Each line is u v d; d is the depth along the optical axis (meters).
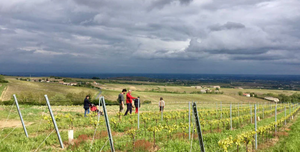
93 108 19.70
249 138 10.45
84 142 9.91
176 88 161.75
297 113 37.16
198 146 10.38
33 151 8.61
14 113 18.38
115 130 13.26
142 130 13.05
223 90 165.75
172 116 20.27
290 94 143.00
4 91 62.94
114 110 26.39
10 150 8.32
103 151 9.00
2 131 11.52
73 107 28.61
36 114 18.56
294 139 13.51
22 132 11.55
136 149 9.41
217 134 12.88
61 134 11.30
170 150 9.38
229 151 10.15
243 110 31.61
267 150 10.99
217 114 25.92
